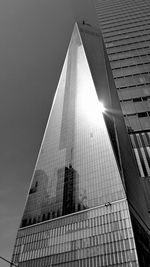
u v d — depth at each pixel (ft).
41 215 328.70
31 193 382.22
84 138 373.81
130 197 255.29
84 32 564.30
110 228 237.45
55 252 265.75
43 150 438.81
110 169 290.56
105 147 321.11
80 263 236.63
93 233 247.70
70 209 296.71
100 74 451.53
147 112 236.84
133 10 383.86
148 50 297.33
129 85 264.72
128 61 292.61
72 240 261.24
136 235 220.84
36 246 290.97
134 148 221.66
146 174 209.97
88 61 474.90
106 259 220.43
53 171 383.04
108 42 332.19
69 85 506.89
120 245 218.79
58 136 435.53
